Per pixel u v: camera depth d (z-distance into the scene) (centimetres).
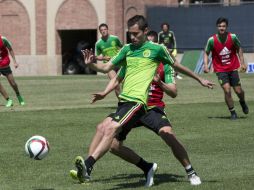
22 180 2305
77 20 11750
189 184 2189
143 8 12031
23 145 3097
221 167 2514
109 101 5484
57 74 11800
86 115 4325
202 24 10769
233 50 4056
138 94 2102
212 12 10731
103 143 2023
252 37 10625
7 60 5034
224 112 4494
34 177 2353
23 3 11925
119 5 11625
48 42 11888
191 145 3053
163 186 2166
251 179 2266
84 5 11694
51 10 11844
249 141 3172
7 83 8225
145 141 3186
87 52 2131
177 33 10906
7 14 12019
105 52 4666
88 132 3525
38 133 3494
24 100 5628
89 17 11700
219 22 4003
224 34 4022
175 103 5200
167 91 2220
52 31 11850
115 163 2617
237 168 2495
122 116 2058
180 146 2166
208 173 2394
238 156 2764
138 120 2169
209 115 4300
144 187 2158
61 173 2422
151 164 2195
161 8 11031
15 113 4469
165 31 7625
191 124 3825
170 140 2158
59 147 3028
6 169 2509
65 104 5206
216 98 5700
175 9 10912
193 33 10806
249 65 10169
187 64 10319
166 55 2144
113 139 2084
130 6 11862
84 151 2914
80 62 11662
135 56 2141
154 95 2286
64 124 3853
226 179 2272
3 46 5022
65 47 12056
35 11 11894
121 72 2214
